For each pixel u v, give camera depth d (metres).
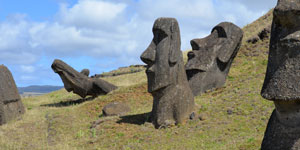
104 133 11.87
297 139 4.48
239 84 14.95
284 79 4.43
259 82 14.35
